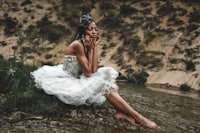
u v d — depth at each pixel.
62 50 34.25
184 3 32.28
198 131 4.97
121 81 19.17
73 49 5.24
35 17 38.50
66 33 36.34
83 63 5.10
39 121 4.27
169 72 24.09
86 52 5.26
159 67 25.34
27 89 5.21
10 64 6.15
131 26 33.09
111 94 4.93
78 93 4.95
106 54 30.80
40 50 34.28
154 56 27.20
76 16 38.22
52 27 36.88
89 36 5.16
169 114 6.28
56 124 4.22
